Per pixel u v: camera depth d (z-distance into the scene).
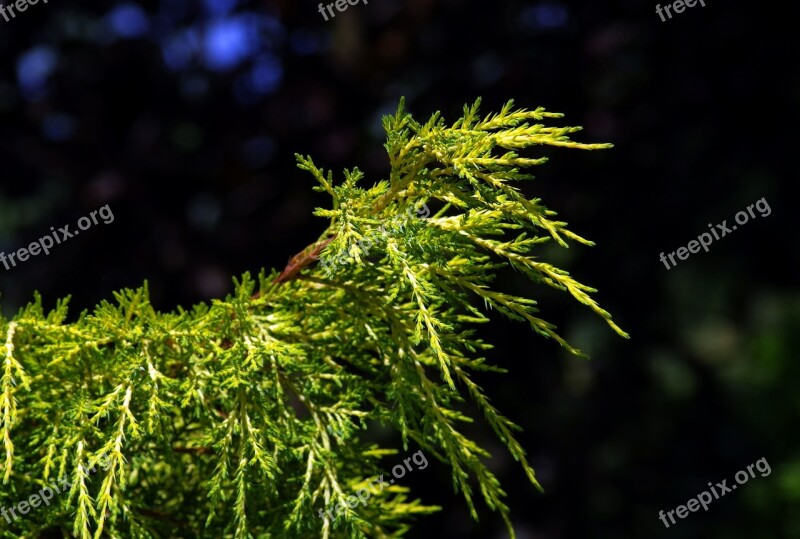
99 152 7.52
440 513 6.74
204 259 7.16
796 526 6.83
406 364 1.98
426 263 1.91
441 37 7.64
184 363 1.95
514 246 1.86
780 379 7.28
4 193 7.83
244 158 7.55
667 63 7.68
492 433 6.98
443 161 1.81
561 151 7.26
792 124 7.70
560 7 7.73
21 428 2.01
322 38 7.77
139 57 7.69
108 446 1.77
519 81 7.37
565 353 7.21
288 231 7.21
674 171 7.55
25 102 7.86
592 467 7.28
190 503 2.18
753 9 7.64
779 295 8.53
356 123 7.47
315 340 2.06
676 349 8.16
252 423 1.87
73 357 1.94
